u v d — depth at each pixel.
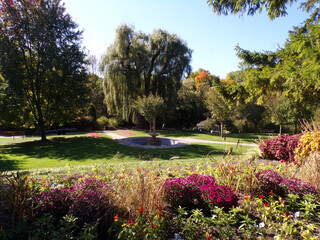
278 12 5.16
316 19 5.46
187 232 2.16
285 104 14.80
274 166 5.00
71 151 11.75
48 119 16.45
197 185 3.01
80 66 16.39
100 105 32.06
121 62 21.59
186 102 30.64
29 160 9.72
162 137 17.47
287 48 6.24
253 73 6.62
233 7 5.46
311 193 2.95
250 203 2.96
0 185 2.97
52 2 15.39
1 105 13.49
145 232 2.12
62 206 2.42
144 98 14.77
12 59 13.88
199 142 14.54
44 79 15.62
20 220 2.04
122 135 19.08
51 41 14.55
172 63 24.05
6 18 13.88
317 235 2.22
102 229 2.27
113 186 3.05
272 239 2.18
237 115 26.53
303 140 5.16
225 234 2.17
